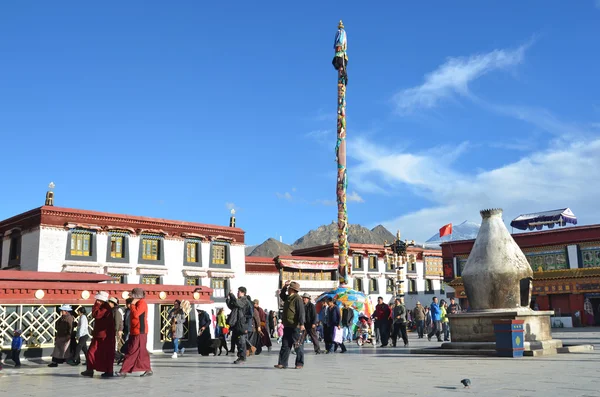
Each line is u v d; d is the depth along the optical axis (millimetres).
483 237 15750
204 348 18297
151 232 41188
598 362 11609
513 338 13148
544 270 44000
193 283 43219
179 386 9555
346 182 35812
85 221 38125
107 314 11594
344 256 34719
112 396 8500
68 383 10602
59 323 15477
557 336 25719
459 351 14539
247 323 15812
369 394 7863
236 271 46125
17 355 15398
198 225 44219
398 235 32938
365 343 24141
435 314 24609
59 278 19031
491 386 8281
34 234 36750
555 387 8031
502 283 14961
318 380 9836
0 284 16312
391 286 58094
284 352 12398
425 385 8648
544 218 47438
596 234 41938
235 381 10062
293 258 50875
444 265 50656
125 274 39281
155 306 19844
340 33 37688
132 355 11414
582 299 41125
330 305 18766
